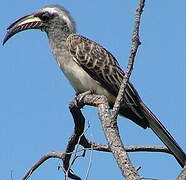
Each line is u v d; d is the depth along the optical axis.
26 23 12.62
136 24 7.56
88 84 12.25
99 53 12.36
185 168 6.61
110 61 12.33
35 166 9.68
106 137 7.51
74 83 12.46
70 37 12.50
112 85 12.21
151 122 10.91
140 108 11.27
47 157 9.63
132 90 11.34
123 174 6.84
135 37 7.59
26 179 9.09
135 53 7.66
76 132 9.41
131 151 9.35
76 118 9.36
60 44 12.50
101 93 12.26
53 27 12.65
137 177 6.73
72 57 12.31
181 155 9.38
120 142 7.36
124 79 7.76
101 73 12.19
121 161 7.00
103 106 8.66
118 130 7.61
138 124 11.49
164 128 10.55
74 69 12.30
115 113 7.62
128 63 7.72
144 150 9.37
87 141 9.46
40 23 12.66
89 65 12.21
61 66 12.55
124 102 11.30
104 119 7.81
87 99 9.14
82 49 12.30
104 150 9.43
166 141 9.52
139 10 7.52
